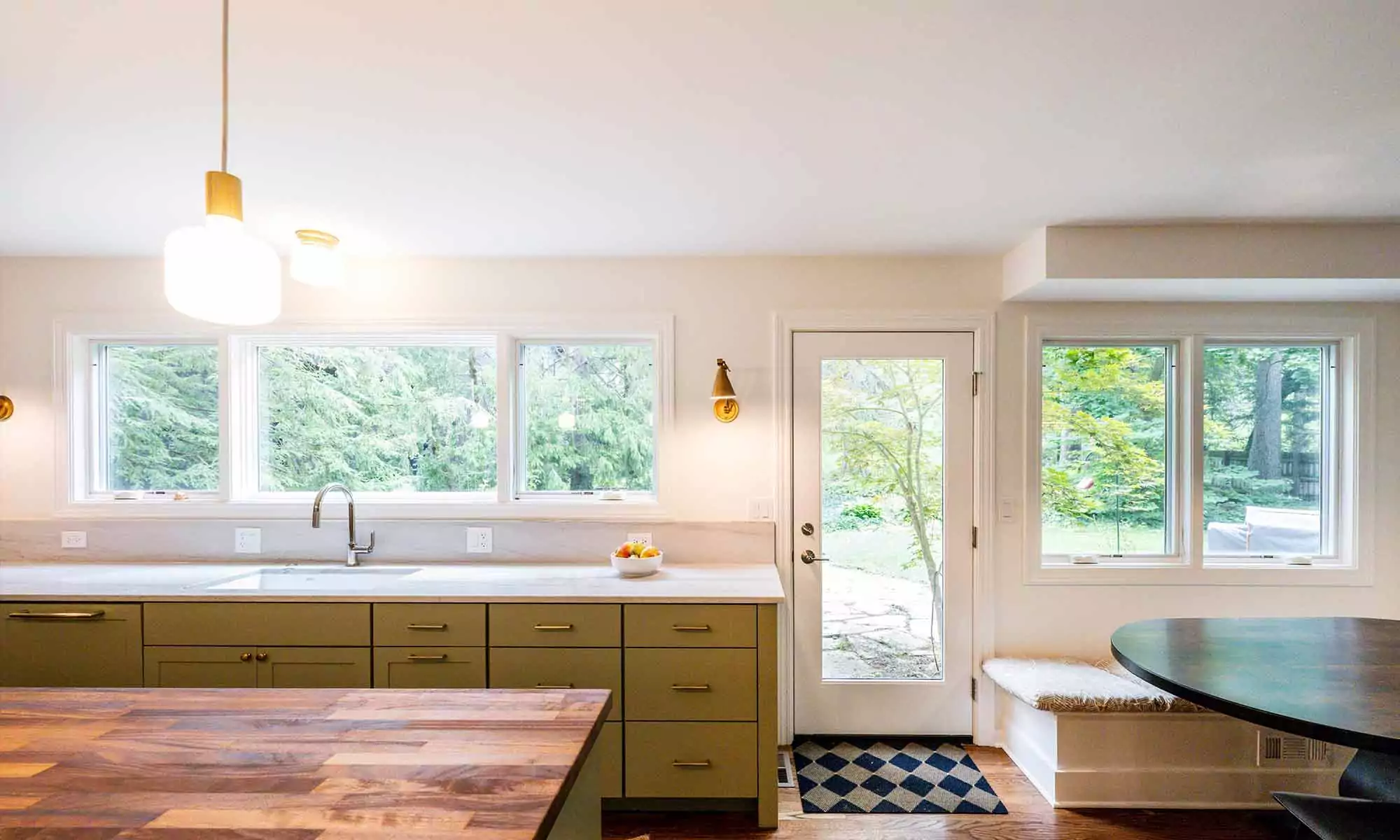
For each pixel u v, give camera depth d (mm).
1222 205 2135
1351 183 1945
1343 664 1766
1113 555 2844
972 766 2578
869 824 2203
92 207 2158
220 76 1368
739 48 1278
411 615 2211
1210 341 2850
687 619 2195
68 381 2805
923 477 2820
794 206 2172
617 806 2281
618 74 1377
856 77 1390
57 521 2773
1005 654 2783
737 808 2260
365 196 2074
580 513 2805
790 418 2799
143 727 1088
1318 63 1318
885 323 2779
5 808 845
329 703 1199
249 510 2801
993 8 1151
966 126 1608
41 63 1314
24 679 2227
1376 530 2762
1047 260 2355
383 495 2941
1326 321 2750
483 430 2961
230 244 990
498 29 1214
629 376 2930
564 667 2201
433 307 2822
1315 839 1894
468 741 1045
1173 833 2143
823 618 2816
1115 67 1342
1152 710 2264
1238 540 2857
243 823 814
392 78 1384
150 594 2223
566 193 2059
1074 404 2852
